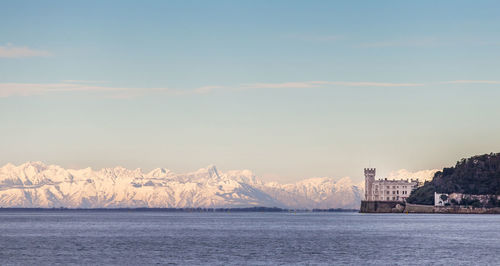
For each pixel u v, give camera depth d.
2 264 191.00
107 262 195.12
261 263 192.25
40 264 190.75
